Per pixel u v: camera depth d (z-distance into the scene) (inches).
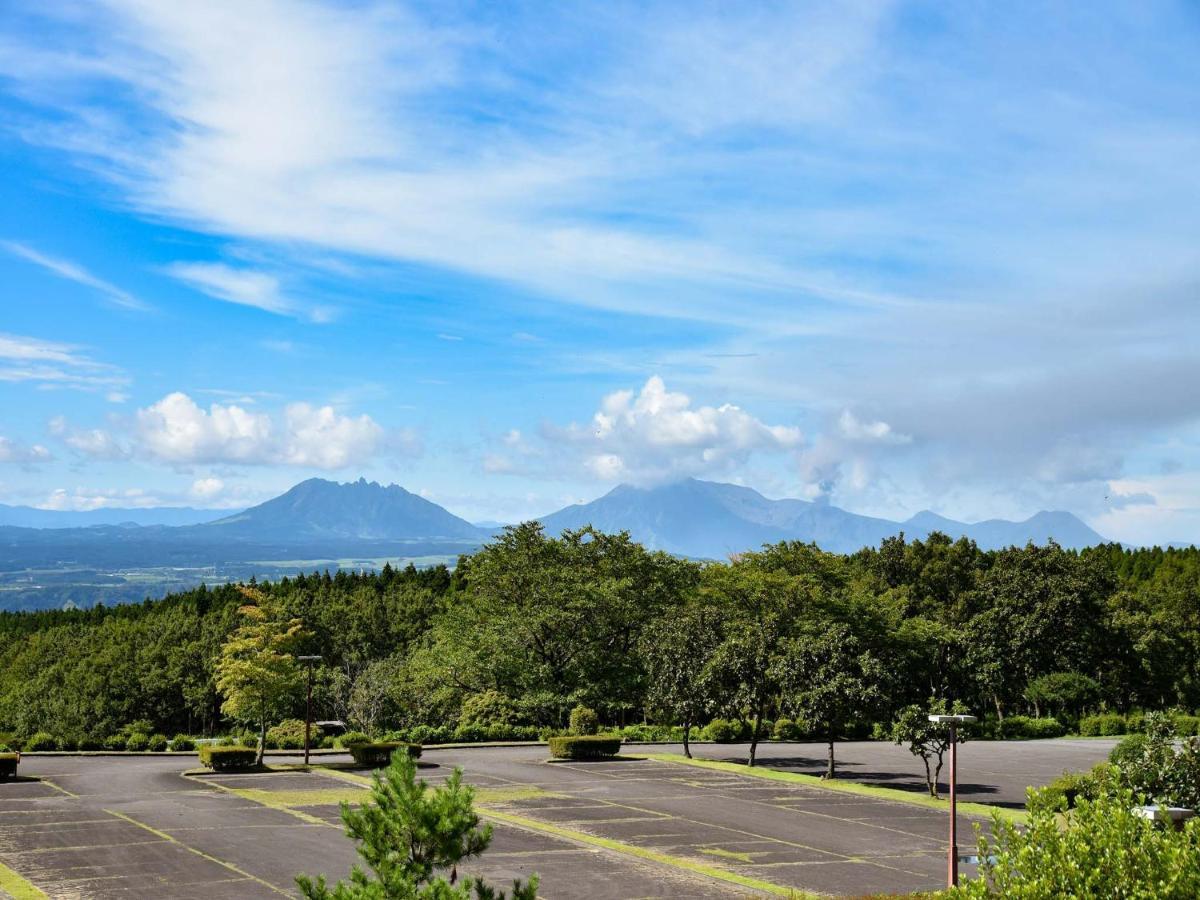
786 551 3218.5
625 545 3132.4
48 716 3503.9
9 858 1111.0
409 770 550.9
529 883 510.9
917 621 2792.8
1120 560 4955.7
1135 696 3432.6
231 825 1321.4
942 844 1263.5
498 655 2760.8
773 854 1193.4
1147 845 475.2
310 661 1977.1
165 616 4227.4
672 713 2148.1
